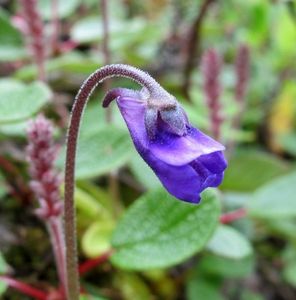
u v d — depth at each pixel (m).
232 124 0.18
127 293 0.15
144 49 0.22
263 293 0.17
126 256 0.12
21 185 0.15
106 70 0.10
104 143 0.13
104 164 0.13
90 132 0.14
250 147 0.22
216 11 0.26
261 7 0.23
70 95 0.20
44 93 0.14
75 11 0.24
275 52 0.23
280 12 0.23
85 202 0.15
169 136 0.09
